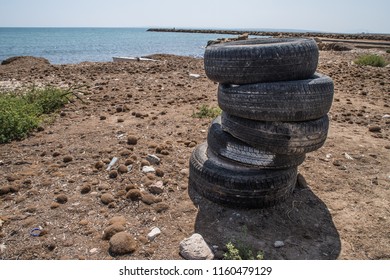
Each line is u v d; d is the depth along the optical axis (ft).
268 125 5.30
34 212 5.59
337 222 5.61
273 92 5.08
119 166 7.04
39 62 24.95
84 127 9.70
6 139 8.54
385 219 5.69
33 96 11.65
